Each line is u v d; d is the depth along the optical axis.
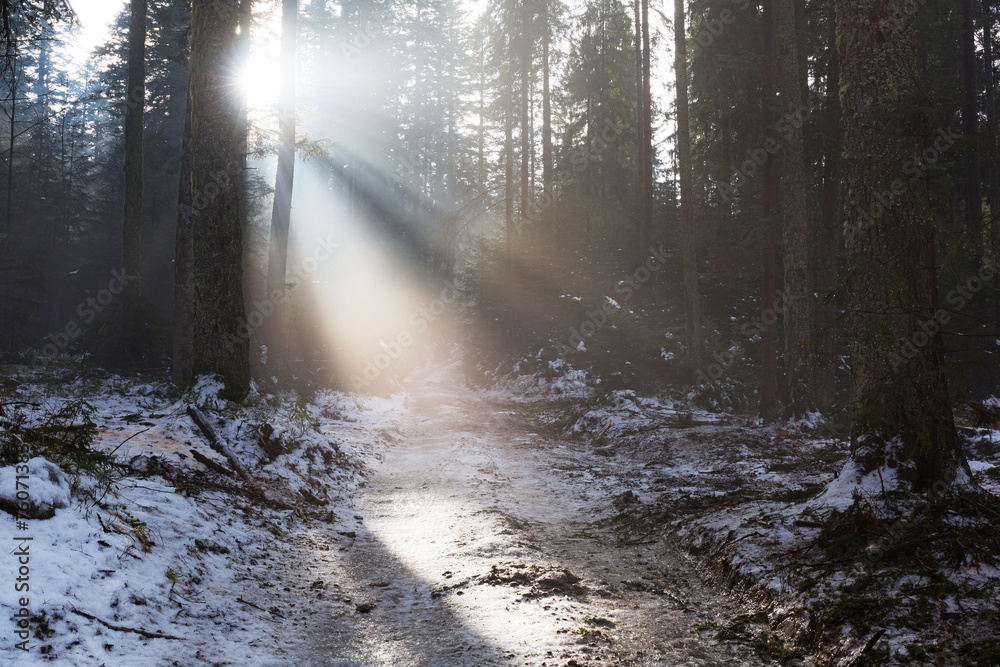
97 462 6.24
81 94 50.22
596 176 36.94
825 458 11.04
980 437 10.16
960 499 5.76
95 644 3.69
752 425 15.11
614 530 8.25
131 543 5.02
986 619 4.08
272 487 8.45
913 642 3.95
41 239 33.19
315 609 5.22
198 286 10.67
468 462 12.66
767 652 4.49
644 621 5.11
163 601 4.51
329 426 14.52
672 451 13.91
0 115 38.19
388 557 6.80
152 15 37.72
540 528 8.31
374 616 5.13
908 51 6.86
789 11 15.24
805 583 5.08
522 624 4.86
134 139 19.59
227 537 6.15
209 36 11.05
